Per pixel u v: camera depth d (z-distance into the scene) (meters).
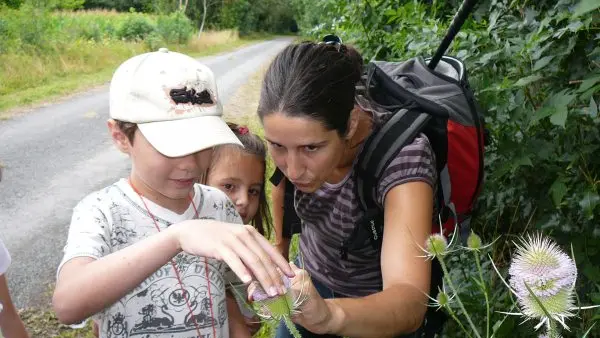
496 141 2.51
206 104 1.68
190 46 28.69
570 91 2.12
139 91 1.60
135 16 26.75
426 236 1.62
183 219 1.73
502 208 2.57
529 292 1.06
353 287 2.15
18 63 14.15
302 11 22.86
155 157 1.59
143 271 1.32
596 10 2.03
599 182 2.18
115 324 1.65
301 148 1.55
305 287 1.23
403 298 1.48
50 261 4.71
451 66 2.18
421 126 1.73
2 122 9.99
